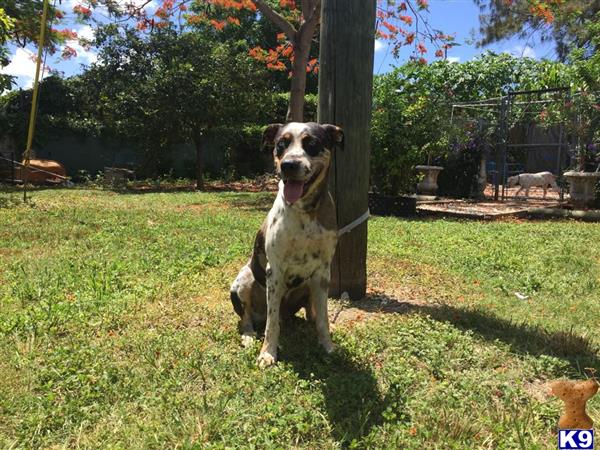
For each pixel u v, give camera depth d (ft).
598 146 20.62
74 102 35.50
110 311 6.71
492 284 8.66
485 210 19.39
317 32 25.67
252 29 45.91
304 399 4.45
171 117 29.60
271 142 5.66
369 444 3.83
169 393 4.52
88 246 11.01
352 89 7.22
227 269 9.26
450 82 36.35
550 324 6.59
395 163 17.52
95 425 4.09
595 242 12.50
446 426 4.03
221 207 19.60
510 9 32.89
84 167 34.53
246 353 5.43
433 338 5.88
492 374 5.08
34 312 6.56
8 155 32.50
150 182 33.24
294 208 5.14
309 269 5.48
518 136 34.40
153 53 33.37
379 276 9.07
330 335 5.81
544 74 32.65
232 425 4.06
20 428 3.99
